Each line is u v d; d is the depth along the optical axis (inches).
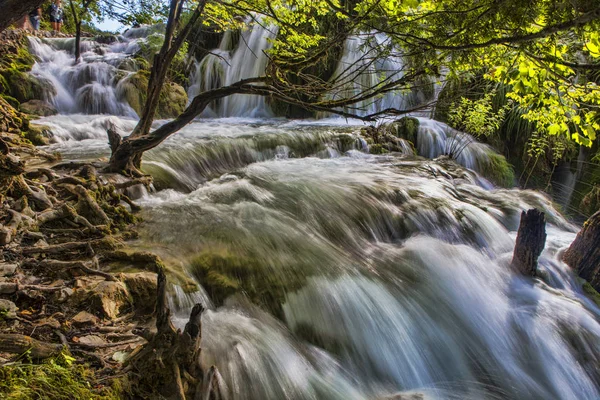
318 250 191.8
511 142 419.5
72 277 144.0
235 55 552.4
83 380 101.7
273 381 124.9
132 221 197.2
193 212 213.9
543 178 402.9
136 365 109.2
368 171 311.6
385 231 234.2
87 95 445.7
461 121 410.3
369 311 163.9
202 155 307.4
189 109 221.9
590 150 400.5
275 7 243.9
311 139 366.0
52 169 224.7
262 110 523.8
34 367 98.7
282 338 141.3
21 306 126.3
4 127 296.7
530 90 144.8
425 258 203.5
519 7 102.8
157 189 252.4
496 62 140.2
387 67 432.1
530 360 168.9
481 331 175.5
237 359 123.8
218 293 153.6
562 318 184.5
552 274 216.7
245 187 256.2
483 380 156.9
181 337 109.4
